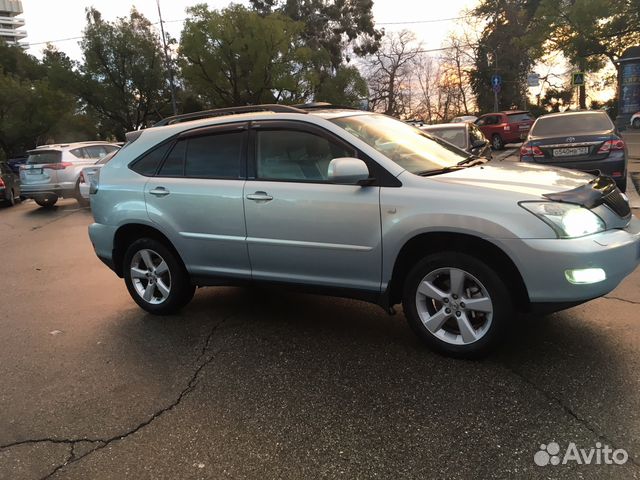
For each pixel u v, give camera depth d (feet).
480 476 8.36
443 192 11.59
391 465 8.75
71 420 10.67
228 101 121.90
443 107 176.96
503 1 144.56
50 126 135.03
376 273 12.53
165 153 15.64
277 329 14.74
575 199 10.98
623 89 91.35
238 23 112.98
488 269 11.31
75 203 50.78
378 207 12.10
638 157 50.83
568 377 11.06
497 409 10.12
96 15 133.69
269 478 8.61
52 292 20.11
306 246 13.15
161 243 15.87
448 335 12.28
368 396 10.89
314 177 13.17
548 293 10.82
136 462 9.21
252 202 13.73
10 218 43.80
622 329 13.08
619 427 9.33
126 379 12.29
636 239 11.44
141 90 128.88
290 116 13.78
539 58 126.52
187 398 11.25
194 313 16.42
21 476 9.00
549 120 31.24
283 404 10.79
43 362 13.50
